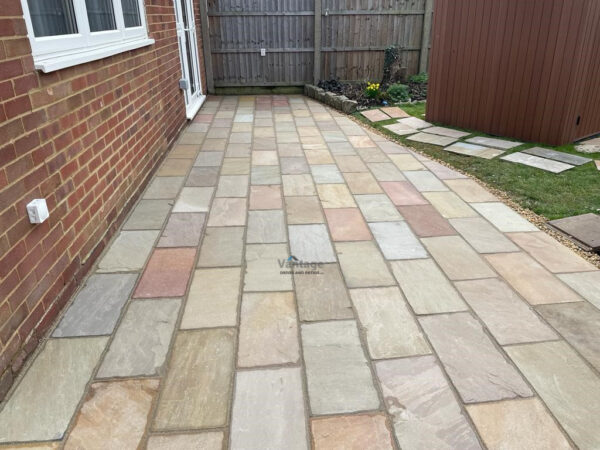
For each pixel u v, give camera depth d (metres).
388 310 2.38
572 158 4.72
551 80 4.95
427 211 3.62
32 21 2.24
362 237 3.19
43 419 1.72
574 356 2.06
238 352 2.07
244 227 3.34
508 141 5.40
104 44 3.16
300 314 2.35
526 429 1.69
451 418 1.74
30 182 2.05
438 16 6.00
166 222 3.40
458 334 2.20
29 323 2.03
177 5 6.03
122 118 3.45
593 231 3.21
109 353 2.06
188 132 5.99
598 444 1.63
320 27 8.38
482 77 5.62
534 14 4.90
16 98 1.95
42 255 2.16
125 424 1.70
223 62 8.55
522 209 3.64
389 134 5.91
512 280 2.66
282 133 5.96
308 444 1.63
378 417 1.74
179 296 2.49
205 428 1.69
